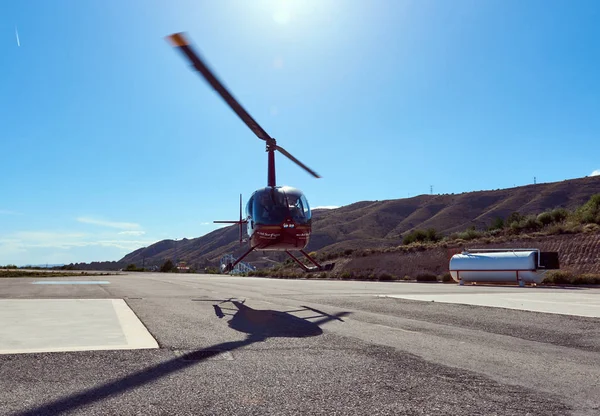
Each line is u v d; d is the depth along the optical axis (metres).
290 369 4.96
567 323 8.50
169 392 4.08
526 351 6.07
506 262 23.44
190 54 9.12
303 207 15.95
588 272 27.42
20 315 9.19
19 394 3.99
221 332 7.45
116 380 4.46
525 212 97.62
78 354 5.59
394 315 9.69
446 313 9.95
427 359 5.49
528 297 13.89
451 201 124.75
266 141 16.16
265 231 15.50
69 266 134.38
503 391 4.20
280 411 3.60
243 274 55.47
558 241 31.75
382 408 3.69
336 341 6.68
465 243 37.69
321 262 49.66
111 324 8.08
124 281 27.78
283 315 9.82
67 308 10.48
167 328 7.73
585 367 5.21
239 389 4.18
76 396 3.94
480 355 5.76
